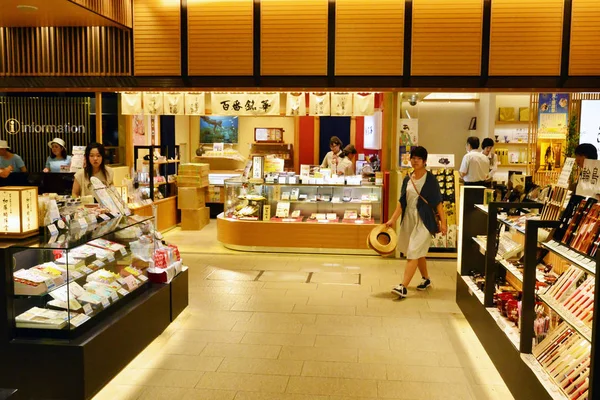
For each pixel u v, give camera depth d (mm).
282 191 8367
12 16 6473
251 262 7676
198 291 6277
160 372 4129
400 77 7117
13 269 3525
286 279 6820
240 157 11656
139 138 9859
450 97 11180
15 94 8875
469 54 7020
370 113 8250
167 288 4914
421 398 3752
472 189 5609
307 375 4102
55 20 6727
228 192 8648
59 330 3516
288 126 12305
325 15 7074
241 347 4637
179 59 7262
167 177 10250
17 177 5758
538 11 6922
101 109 8500
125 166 8836
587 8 6875
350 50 7105
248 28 7164
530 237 3531
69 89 7492
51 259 3824
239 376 4074
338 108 8289
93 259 4082
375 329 5098
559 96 9805
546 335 3682
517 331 4000
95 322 3797
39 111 8891
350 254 8148
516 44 6977
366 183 8156
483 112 10820
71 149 8898
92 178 4773
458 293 5793
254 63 7211
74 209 4438
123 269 4574
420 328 5129
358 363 4324
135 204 8578
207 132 12344
